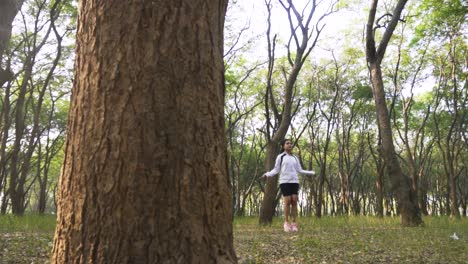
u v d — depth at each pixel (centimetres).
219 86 252
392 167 1162
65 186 233
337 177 3881
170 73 231
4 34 1019
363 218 1520
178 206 224
